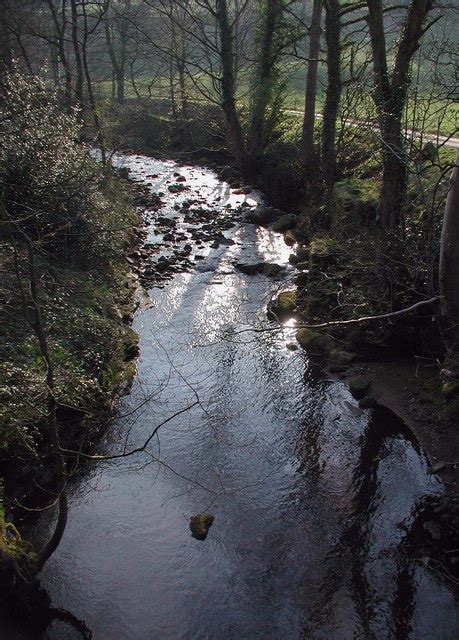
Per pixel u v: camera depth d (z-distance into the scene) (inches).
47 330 357.7
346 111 718.5
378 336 430.9
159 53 1160.8
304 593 254.4
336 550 275.7
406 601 247.9
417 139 479.2
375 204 505.4
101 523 292.5
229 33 941.2
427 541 277.4
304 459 339.6
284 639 234.5
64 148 504.7
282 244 663.8
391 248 423.5
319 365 436.1
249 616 244.8
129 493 313.9
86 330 398.0
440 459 331.0
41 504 300.7
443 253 343.9
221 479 324.8
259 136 957.2
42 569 266.1
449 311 355.6
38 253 404.8
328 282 482.9
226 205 818.2
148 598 253.8
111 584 259.8
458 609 242.8
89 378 361.4
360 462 335.3
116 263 552.4
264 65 914.7
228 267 604.7
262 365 438.6
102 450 346.3
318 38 738.2
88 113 778.2
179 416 377.4
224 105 964.0
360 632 235.9
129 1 1300.4
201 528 286.2
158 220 738.8
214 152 1110.4
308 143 749.3
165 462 336.8
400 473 324.5
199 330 487.5
